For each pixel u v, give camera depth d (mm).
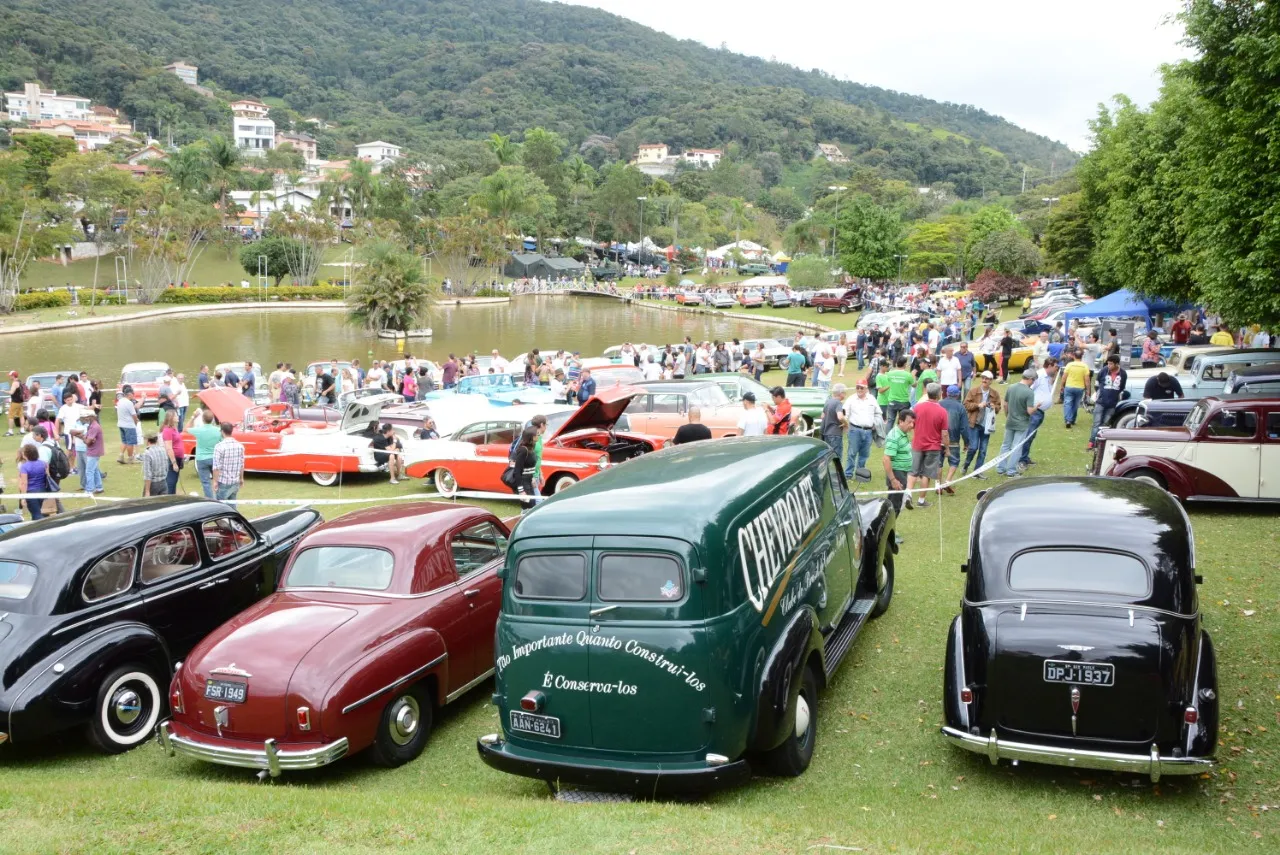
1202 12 14094
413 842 5000
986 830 5215
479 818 5309
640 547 5559
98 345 53812
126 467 19844
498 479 15445
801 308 77875
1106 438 12398
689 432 11898
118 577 7430
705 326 67188
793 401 18984
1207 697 5609
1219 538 10930
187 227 93625
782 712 5730
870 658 8219
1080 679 5652
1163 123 25266
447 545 7668
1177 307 31953
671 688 5434
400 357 48438
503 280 110000
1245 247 14336
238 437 18406
